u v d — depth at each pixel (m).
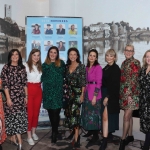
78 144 3.15
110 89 2.89
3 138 2.85
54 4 4.28
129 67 2.87
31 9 4.66
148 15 3.69
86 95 3.09
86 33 4.37
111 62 2.97
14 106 2.91
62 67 3.18
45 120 4.04
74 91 3.06
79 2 4.40
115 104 2.92
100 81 2.98
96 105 3.06
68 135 3.70
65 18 4.00
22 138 3.58
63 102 3.22
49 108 3.17
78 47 4.04
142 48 3.80
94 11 4.24
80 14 4.41
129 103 2.86
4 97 2.91
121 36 3.99
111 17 4.07
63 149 3.08
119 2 3.96
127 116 2.95
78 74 3.00
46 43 3.97
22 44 4.41
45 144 3.28
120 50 4.02
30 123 3.27
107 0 4.08
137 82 2.85
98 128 3.09
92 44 4.32
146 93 2.63
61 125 4.13
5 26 3.94
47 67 3.16
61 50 4.00
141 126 2.76
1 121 2.77
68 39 4.02
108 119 2.94
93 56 3.04
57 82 3.14
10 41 4.07
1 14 3.84
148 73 2.59
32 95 3.22
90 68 3.10
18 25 4.29
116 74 2.89
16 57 2.92
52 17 3.97
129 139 3.30
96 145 3.25
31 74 3.16
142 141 3.51
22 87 2.99
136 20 3.81
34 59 3.14
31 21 3.94
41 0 4.87
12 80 2.91
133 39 3.88
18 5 4.28
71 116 3.09
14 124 2.91
